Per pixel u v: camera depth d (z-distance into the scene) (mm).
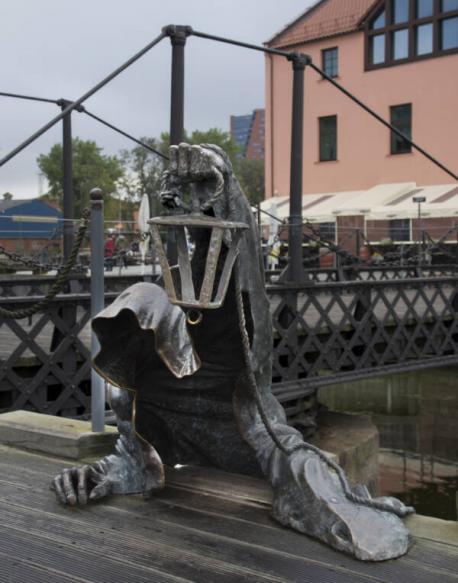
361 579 2320
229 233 2377
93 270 4008
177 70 7109
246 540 2615
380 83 28078
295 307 7719
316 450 2834
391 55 27844
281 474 2793
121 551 2539
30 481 3285
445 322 10289
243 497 3004
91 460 3600
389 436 12445
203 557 2484
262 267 2676
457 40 26250
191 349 2730
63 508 2936
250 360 2471
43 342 7699
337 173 29438
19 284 10633
